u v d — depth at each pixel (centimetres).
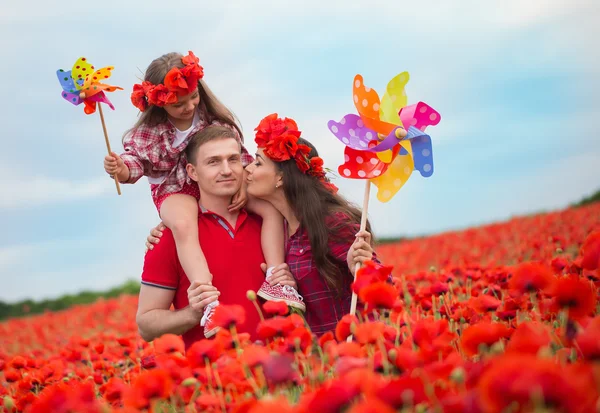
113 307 1250
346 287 447
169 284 457
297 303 433
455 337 324
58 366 443
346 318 299
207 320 414
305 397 220
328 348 295
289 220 460
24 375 436
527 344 238
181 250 444
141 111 486
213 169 446
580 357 251
